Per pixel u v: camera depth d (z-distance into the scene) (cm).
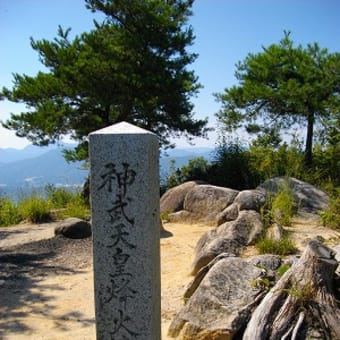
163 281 633
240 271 465
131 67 1280
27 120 1305
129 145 322
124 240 328
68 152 1438
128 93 1291
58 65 1324
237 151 1412
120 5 1272
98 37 1280
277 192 938
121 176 324
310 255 402
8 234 1039
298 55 1305
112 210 328
